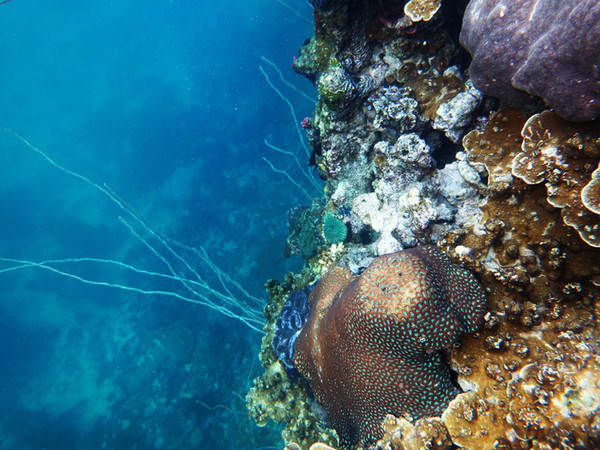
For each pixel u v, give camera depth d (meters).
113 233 18.88
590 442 1.86
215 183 18.27
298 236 8.38
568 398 2.03
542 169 2.46
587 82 2.01
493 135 3.11
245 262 13.37
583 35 1.89
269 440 9.24
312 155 7.04
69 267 17.77
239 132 20.34
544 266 2.58
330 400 3.29
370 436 2.85
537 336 2.48
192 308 13.38
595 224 2.20
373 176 5.17
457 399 2.44
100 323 15.27
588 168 2.27
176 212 18.09
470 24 2.99
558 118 2.41
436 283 2.39
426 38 4.35
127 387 12.66
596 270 2.37
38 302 16.97
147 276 15.67
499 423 2.29
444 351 2.72
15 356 15.61
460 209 3.78
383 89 4.76
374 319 2.40
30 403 13.84
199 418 10.70
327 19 4.52
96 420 12.39
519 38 2.47
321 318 3.40
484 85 2.93
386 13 4.36
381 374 2.61
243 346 11.55
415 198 3.72
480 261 2.86
